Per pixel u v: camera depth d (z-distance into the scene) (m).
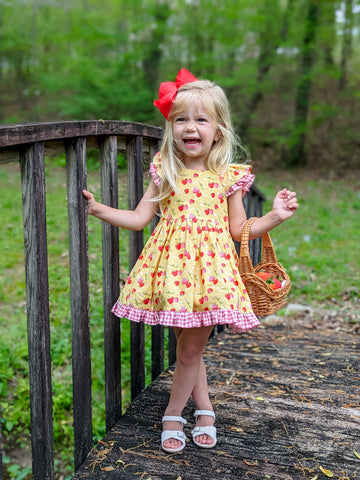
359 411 2.27
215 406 2.31
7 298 5.05
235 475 1.81
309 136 14.58
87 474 1.79
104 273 2.07
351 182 12.35
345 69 15.91
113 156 1.99
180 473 1.81
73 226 1.77
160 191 1.97
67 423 3.60
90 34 12.41
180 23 12.75
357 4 11.86
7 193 9.30
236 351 3.00
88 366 1.89
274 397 2.40
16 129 1.35
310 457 1.92
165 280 1.84
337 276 5.88
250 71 12.80
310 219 9.05
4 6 16.00
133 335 2.33
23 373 3.89
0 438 1.43
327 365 2.79
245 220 2.07
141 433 2.06
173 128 1.94
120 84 12.12
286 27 12.80
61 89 12.92
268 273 2.21
